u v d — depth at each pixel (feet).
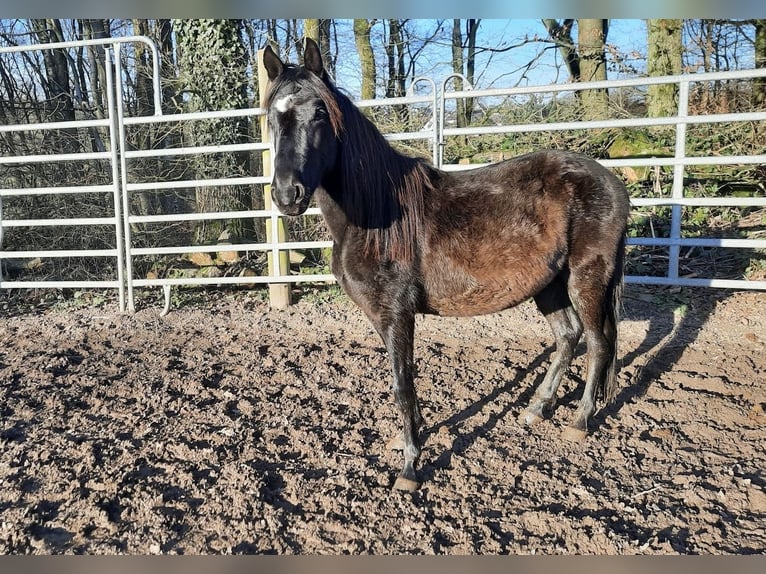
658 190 20.93
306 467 9.37
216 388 12.66
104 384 12.89
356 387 12.58
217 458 9.55
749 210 20.77
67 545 7.52
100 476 9.03
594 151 22.98
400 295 9.18
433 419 11.05
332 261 9.71
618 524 7.82
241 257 23.68
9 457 9.61
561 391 12.30
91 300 20.63
